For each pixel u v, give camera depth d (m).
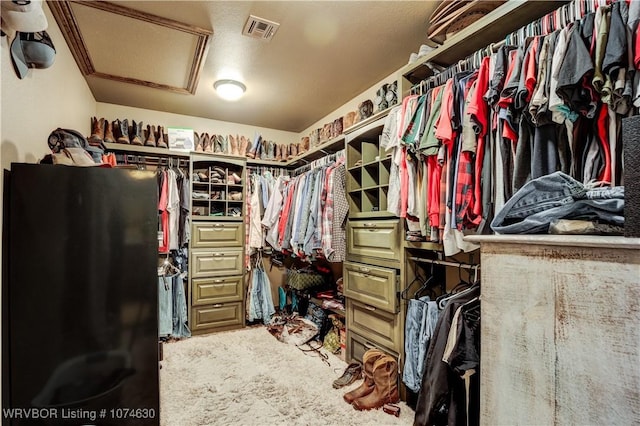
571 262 0.70
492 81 1.26
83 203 1.33
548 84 1.07
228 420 1.74
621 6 0.93
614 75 0.91
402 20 2.01
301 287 3.37
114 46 2.24
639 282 0.61
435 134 1.53
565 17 1.18
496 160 1.31
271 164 3.93
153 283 1.42
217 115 3.73
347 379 2.14
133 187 1.40
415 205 1.75
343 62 2.52
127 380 1.37
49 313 1.27
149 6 1.85
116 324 1.36
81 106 2.62
